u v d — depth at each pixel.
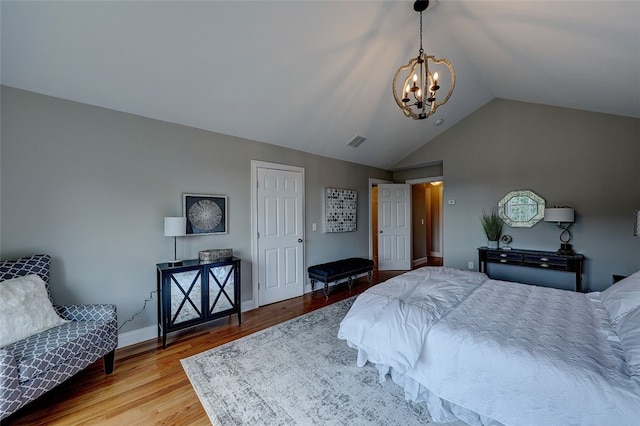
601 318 1.82
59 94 2.31
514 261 3.92
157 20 1.93
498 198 4.31
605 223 3.49
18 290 1.89
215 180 3.33
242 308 3.57
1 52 1.89
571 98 3.37
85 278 2.46
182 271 2.73
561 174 3.79
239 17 2.06
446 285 2.40
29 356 1.63
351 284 4.55
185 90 2.60
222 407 1.77
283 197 4.06
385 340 1.80
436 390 1.61
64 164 2.36
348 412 1.72
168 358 2.40
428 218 7.57
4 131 2.11
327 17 2.25
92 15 1.80
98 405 1.82
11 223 2.14
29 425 1.65
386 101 3.65
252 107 3.07
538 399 1.31
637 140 3.30
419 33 2.70
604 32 1.98
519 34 2.42
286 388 1.96
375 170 5.79
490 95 4.22
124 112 2.67
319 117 3.58
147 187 2.81
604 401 1.17
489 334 1.60
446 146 4.90
